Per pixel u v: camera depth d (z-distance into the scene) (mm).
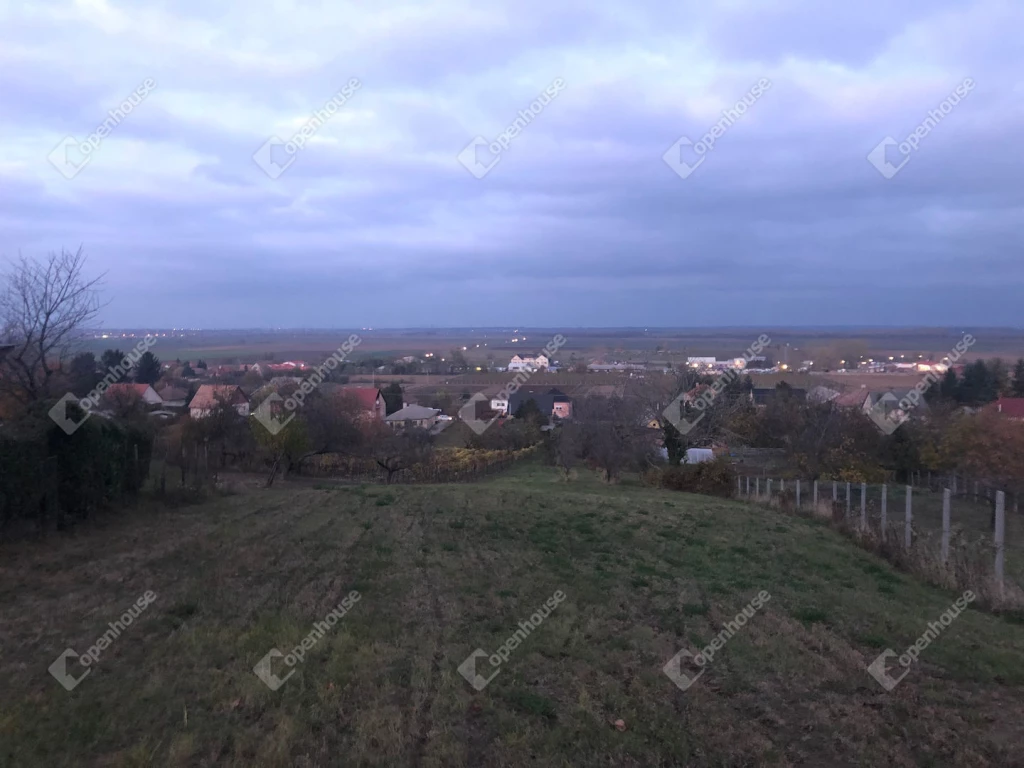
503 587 10203
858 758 5223
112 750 5277
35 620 8359
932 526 15266
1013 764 5133
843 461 31109
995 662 7223
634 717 5863
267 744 5301
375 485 29141
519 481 34438
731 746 5422
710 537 15008
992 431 25484
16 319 19656
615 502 21234
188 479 24656
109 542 13430
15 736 5406
